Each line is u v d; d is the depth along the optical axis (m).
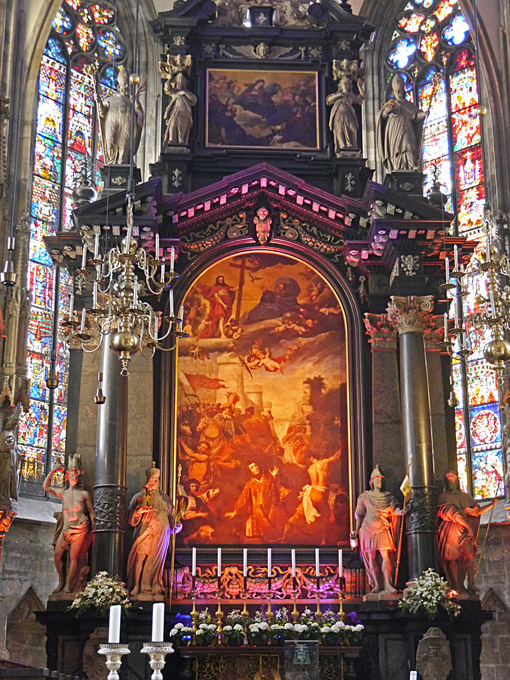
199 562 22.33
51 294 29.52
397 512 21.81
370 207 23.75
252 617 21.77
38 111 30.61
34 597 26.36
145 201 23.22
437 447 22.86
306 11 26.34
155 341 17.16
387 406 23.14
